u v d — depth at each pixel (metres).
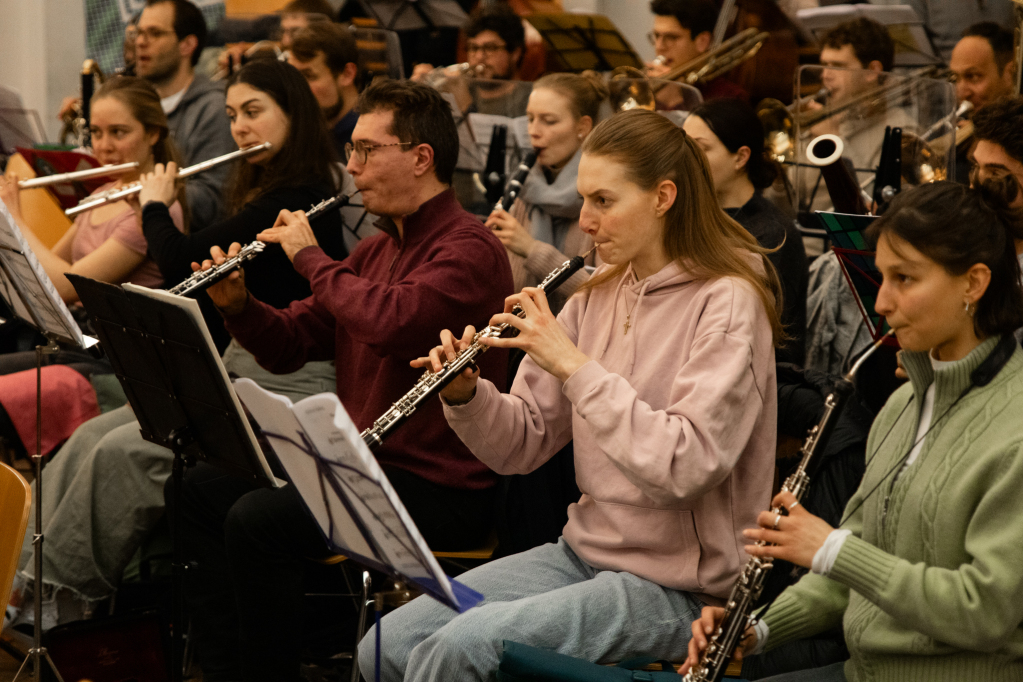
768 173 5.44
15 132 8.24
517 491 4.36
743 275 3.49
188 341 3.48
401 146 4.47
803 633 3.12
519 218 6.09
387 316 4.27
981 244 2.63
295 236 4.61
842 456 3.79
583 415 3.27
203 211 6.98
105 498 5.12
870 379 4.34
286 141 5.56
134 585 5.49
